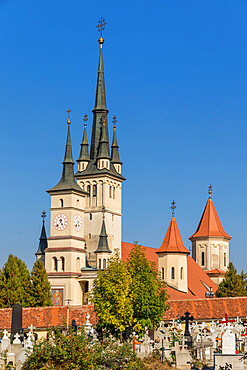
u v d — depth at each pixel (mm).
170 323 82125
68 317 84625
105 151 146750
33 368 43594
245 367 51281
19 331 62875
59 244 135375
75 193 137000
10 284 116625
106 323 73312
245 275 143250
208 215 185875
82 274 135500
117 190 149750
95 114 151500
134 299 74625
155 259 152375
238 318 79625
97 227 143750
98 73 153375
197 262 183500
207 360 59281
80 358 43781
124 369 46500
